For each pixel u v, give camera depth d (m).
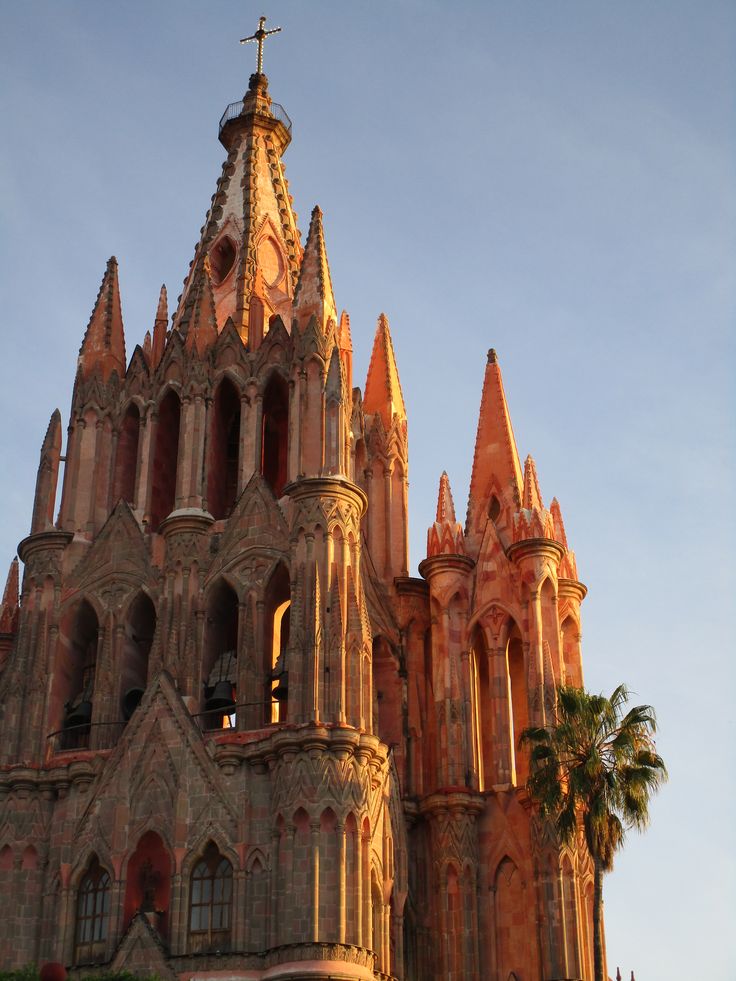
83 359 74.25
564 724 58.44
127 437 72.94
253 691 62.69
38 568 67.75
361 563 68.69
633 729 57.59
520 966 60.41
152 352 74.88
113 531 68.75
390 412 77.50
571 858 60.19
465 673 66.62
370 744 58.19
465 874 62.03
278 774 57.94
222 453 71.44
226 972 55.03
